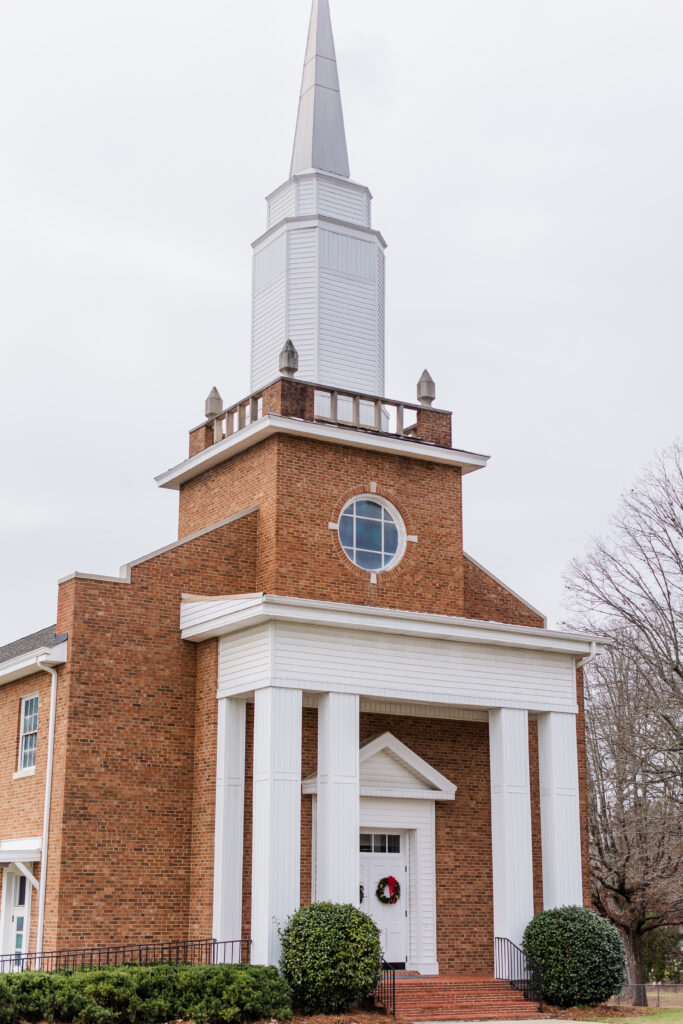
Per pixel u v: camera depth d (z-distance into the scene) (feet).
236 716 80.12
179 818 80.64
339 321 95.76
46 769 80.02
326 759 76.02
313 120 102.37
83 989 60.44
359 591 87.81
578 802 86.17
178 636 83.51
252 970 66.90
